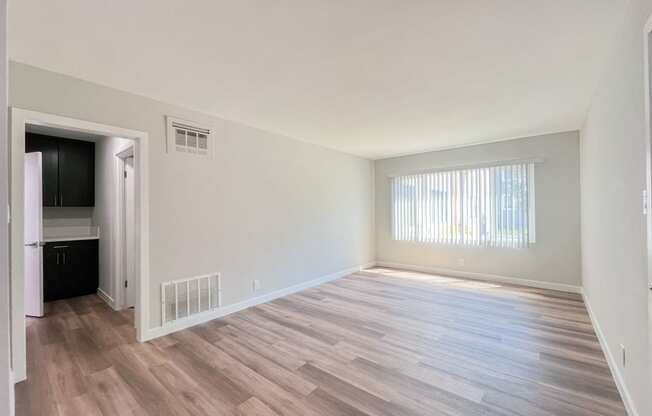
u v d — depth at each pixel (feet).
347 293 14.51
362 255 19.83
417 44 6.77
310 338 9.57
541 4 5.50
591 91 9.41
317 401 6.51
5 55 1.42
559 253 14.44
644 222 5.15
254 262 12.82
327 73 8.11
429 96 9.71
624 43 5.97
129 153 11.68
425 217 18.84
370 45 6.81
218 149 11.54
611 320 7.63
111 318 11.29
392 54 7.20
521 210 15.34
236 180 12.16
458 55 7.25
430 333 9.86
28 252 11.28
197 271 10.81
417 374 7.49
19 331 7.25
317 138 15.02
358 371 7.66
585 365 7.79
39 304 11.25
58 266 13.43
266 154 13.47
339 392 6.81
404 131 13.87
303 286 15.24
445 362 8.04
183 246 10.44
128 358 8.36
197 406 6.37
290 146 14.74
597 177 9.49
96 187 14.56
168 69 7.84
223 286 11.61
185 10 5.57
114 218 12.61
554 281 14.60
